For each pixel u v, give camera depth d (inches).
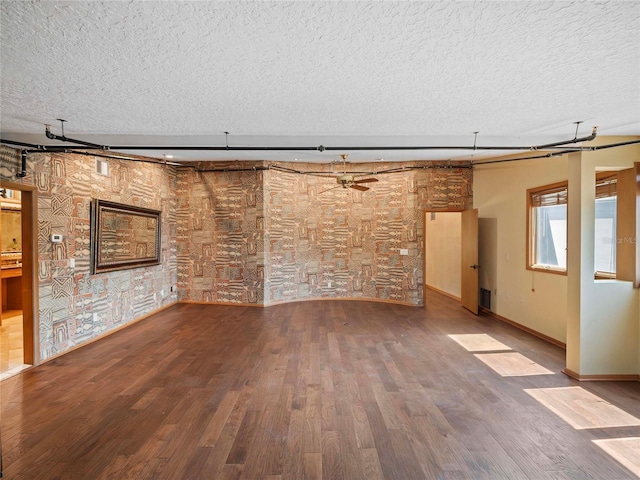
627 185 150.6
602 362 148.5
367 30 70.1
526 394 134.7
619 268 154.3
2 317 257.6
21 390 137.9
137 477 89.2
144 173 253.1
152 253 261.1
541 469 92.0
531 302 216.5
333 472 90.9
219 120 132.5
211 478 88.9
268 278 289.3
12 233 298.8
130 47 77.0
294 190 302.8
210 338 204.2
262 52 79.2
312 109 119.3
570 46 76.9
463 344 194.4
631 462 94.8
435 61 83.9
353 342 197.2
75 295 188.5
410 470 91.7
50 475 89.8
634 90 102.6
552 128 142.6
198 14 64.2
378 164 302.2
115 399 130.3
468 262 277.0
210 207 292.8
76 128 144.3
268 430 110.0
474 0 60.3
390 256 300.8
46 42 74.8
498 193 253.4
